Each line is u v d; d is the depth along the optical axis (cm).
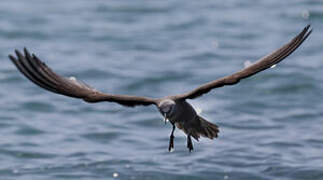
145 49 2414
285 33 2512
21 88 2072
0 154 1616
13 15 2797
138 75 2153
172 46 2436
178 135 1725
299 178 1455
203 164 1534
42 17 2780
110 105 1941
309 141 1645
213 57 2305
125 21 2747
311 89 1991
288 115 1823
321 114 1820
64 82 773
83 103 1955
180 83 2092
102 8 2920
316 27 2559
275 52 796
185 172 1497
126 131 1758
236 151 1596
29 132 1750
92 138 1716
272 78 2069
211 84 804
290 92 1981
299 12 2723
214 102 1927
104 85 2089
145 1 3002
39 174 1510
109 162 1563
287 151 1591
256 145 1630
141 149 1642
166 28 2639
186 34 2559
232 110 1867
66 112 1897
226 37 2497
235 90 2006
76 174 1503
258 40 2455
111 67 2234
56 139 1711
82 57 2336
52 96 2008
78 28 2658
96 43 2494
